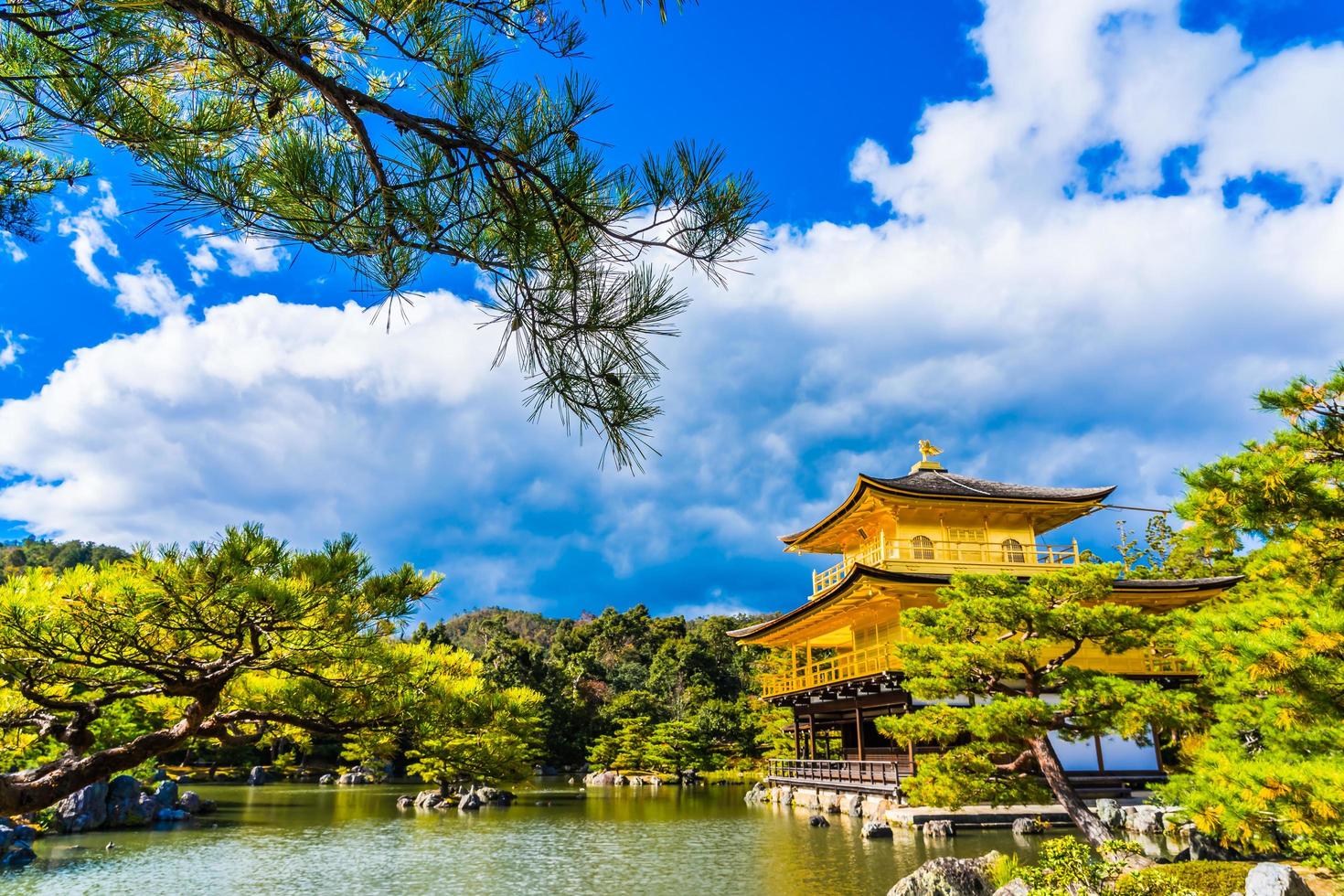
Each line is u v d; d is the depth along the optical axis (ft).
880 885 59.57
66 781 18.62
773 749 186.50
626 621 348.59
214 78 12.55
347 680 22.85
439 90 11.27
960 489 113.50
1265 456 28.50
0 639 18.06
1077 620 56.29
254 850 81.46
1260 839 28.84
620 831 94.89
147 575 18.21
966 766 58.13
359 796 143.02
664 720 236.84
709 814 111.24
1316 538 28.71
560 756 221.87
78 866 71.87
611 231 12.61
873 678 93.04
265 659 20.75
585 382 13.85
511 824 103.30
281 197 11.09
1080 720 55.93
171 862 74.23
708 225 12.40
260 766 176.14
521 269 12.75
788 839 83.10
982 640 62.13
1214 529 31.17
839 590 98.48
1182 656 30.96
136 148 11.28
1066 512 112.88
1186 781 34.65
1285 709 29.09
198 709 20.43
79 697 21.68
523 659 229.25
